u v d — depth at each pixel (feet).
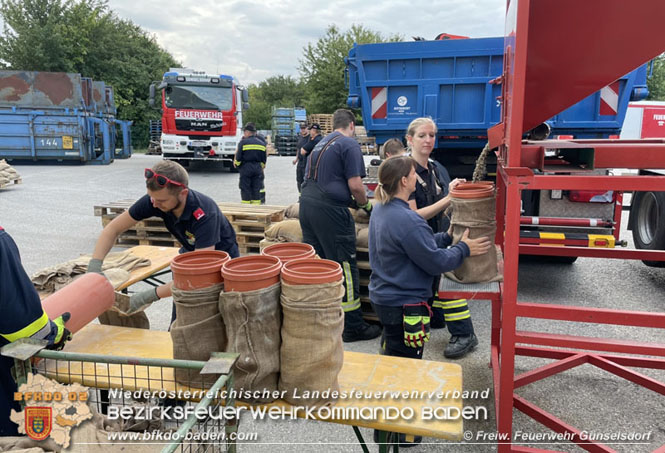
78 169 56.65
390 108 21.57
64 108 56.59
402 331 9.44
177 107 51.42
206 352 6.70
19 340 6.43
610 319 7.76
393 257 9.08
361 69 21.29
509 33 8.63
